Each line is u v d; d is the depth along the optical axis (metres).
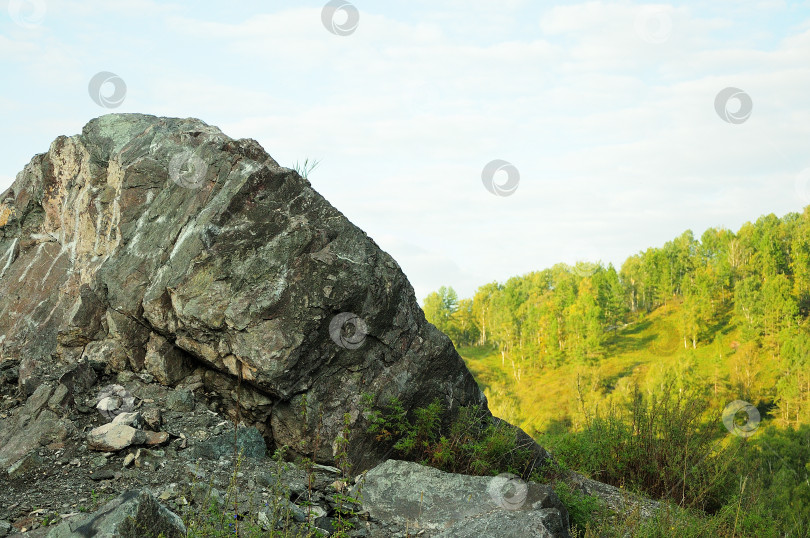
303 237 6.51
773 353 88.25
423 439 6.60
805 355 78.81
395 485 5.50
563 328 117.81
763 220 119.38
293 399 6.36
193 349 6.40
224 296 6.28
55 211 7.55
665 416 9.04
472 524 4.73
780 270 107.44
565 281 135.88
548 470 7.02
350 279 6.52
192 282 6.34
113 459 5.32
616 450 8.90
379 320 6.71
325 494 5.38
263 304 6.24
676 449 8.62
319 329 6.39
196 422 6.05
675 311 116.69
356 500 4.99
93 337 6.61
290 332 6.22
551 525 4.86
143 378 6.47
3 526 4.27
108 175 7.27
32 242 7.48
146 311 6.44
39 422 5.55
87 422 5.77
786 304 93.69
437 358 7.03
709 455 8.62
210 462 5.47
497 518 4.77
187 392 6.37
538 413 87.81
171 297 6.38
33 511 4.54
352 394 6.53
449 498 5.28
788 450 37.72
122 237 6.90
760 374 83.69
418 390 6.86
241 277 6.33
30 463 5.09
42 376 6.19
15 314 6.86
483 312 138.50
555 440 9.38
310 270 6.43
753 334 93.44
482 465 6.25
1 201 7.94
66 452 5.33
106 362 6.52
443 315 141.62
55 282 7.04
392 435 6.55
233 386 6.53
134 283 6.63
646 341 108.75
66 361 6.49
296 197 6.88
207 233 6.50
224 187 6.81
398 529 4.98
